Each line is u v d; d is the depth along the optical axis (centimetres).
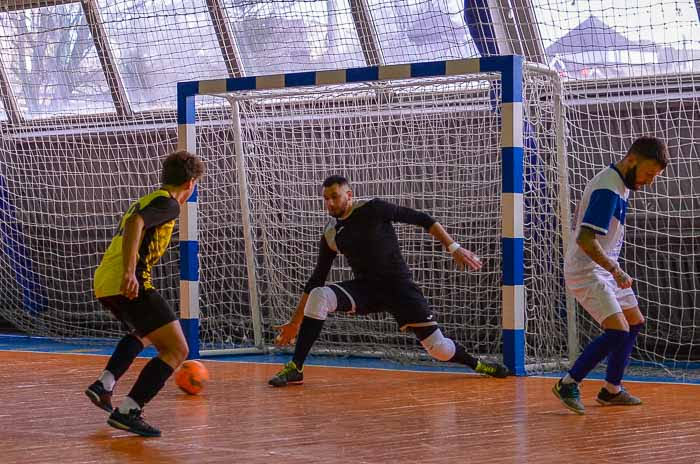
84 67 1470
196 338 1145
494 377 962
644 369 1058
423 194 1217
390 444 605
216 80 1118
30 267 1538
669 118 1147
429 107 1208
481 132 1187
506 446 596
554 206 1107
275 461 554
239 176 1266
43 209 1554
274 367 1068
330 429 663
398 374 996
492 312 1198
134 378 950
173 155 677
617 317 733
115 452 584
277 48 1304
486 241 1195
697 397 816
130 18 1387
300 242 1291
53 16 1468
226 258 1375
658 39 1100
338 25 1242
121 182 1494
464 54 1172
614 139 1185
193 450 589
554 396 827
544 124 1123
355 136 1269
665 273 1164
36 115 1523
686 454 569
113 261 671
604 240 741
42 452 585
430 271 1225
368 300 948
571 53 1147
